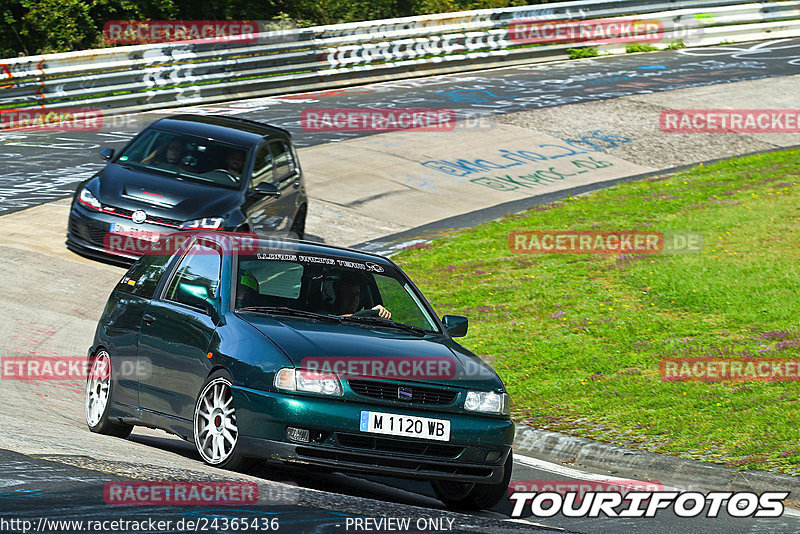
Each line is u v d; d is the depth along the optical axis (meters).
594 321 46.06
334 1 137.38
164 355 26.55
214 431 24.11
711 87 103.69
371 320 27.03
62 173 69.81
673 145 85.38
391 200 70.62
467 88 103.50
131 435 30.67
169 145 53.78
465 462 24.28
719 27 127.94
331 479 27.14
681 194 69.44
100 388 29.27
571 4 118.31
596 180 76.81
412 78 108.75
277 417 22.86
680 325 44.75
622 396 36.75
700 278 50.56
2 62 82.25
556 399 36.91
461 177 76.38
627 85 104.56
